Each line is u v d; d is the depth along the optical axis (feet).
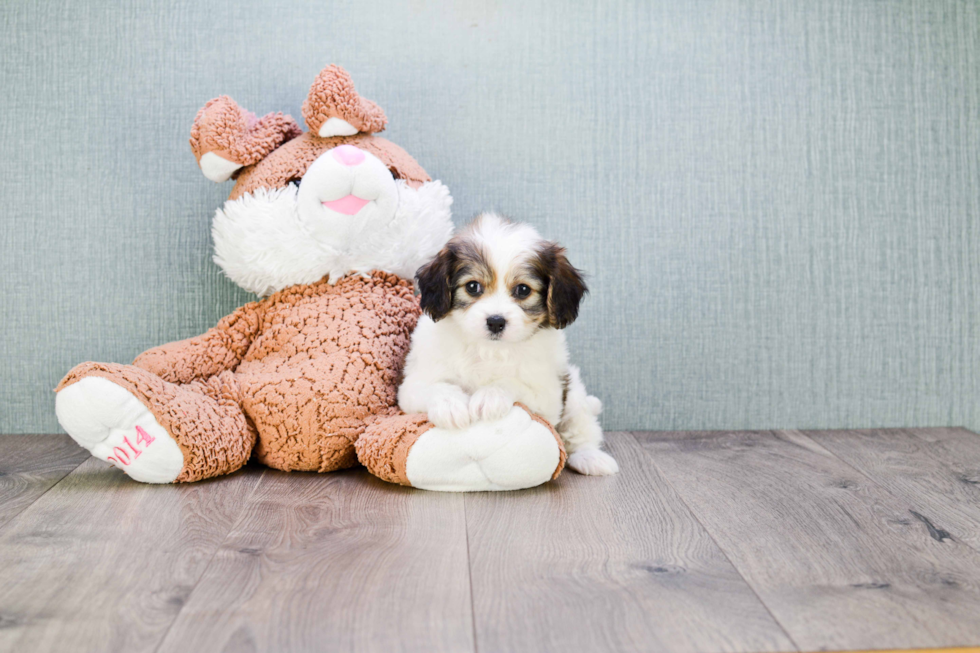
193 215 6.63
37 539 4.22
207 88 6.57
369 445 5.15
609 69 6.75
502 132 6.74
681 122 6.82
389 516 4.64
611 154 6.80
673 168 6.84
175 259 6.66
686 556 4.09
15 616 3.34
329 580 3.73
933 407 7.20
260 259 5.68
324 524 4.49
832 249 7.00
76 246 6.60
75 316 6.65
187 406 5.17
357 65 6.63
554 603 3.52
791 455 6.17
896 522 4.65
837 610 3.50
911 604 3.56
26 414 6.69
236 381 5.59
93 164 6.56
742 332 6.98
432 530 4.41
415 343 5.59
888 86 6.93
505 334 4.94
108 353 6.70
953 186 7.04
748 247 6.93
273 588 3.63
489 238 5.16
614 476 5.55
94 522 4.49
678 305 6.93
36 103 6.49
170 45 6.52
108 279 6.64
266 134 5.91
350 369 5.49
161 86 6.54
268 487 5.18
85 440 4.96
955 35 6.93
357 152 5.53
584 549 4.17
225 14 6.53
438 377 5.33
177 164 6.59
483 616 3.39
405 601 3.52
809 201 6.95
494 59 6.70
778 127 6.88
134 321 6.69
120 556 3.99
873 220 7.01
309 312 5.74
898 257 7.06
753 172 6.89
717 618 3.41
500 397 4.96
